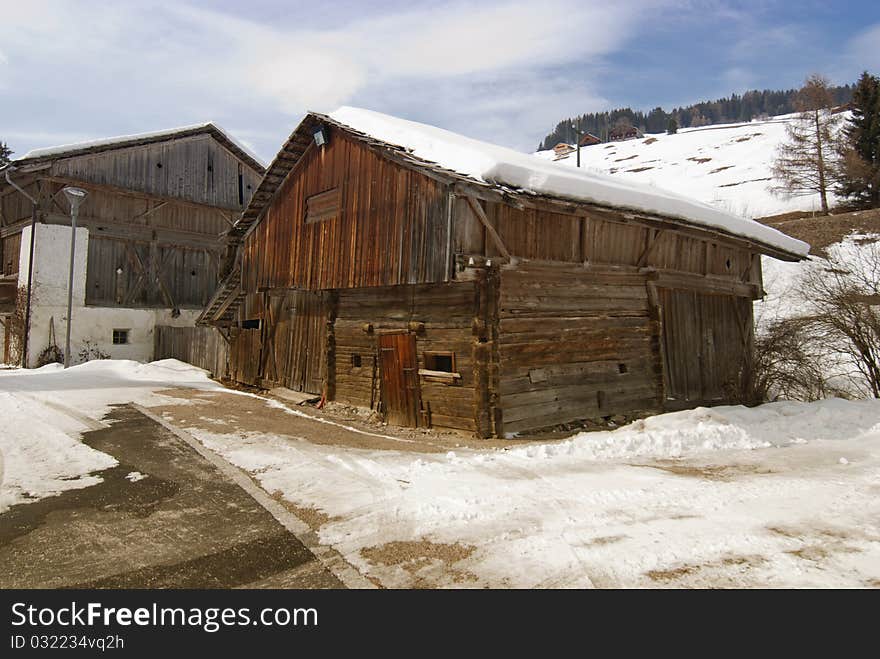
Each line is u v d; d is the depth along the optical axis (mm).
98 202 21156
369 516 5285
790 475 6602
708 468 6945
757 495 5805
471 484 6160
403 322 10844
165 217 23156
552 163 13664
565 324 10430
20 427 9000
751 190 53031
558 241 10469
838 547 4441
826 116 43562
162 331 21656
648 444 8039
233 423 10039
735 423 9078
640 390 11844
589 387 10742
